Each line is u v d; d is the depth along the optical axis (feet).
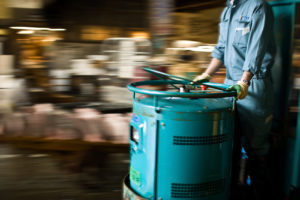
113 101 15.75
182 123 6.44
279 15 8.57
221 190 7.06
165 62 15.39
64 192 9.86
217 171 6.87
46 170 11.41
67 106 15.67
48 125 14.23
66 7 19.42
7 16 16.84
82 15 17.26
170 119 6.46
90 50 16.61
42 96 15.90
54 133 13.87
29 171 11.27
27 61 16.65
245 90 6.91
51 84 16.08
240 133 8.18
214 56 8.83
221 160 6.89
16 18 16.94
